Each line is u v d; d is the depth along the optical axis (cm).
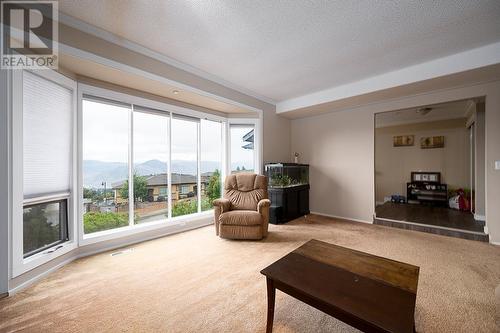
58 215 240
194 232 351
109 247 277
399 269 139
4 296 175
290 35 234
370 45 253
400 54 273
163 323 146
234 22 213
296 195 446
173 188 362
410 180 611
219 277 206
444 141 566
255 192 365
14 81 184
